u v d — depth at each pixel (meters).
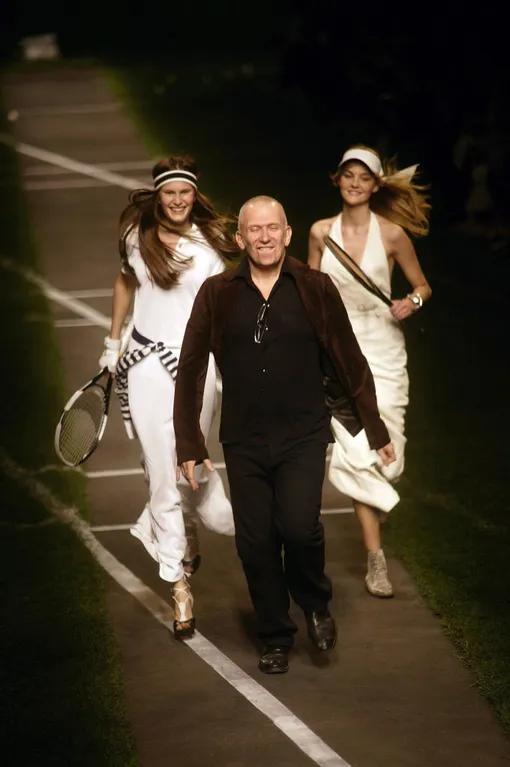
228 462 11.59
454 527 15.43
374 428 11.50
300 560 11.56
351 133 43.75
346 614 13.25
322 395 11.54
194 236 12.57
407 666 12.05
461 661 12.13
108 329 25.61
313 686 11.69
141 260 12.56
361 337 13.58
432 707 11.27
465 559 14.45
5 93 54.34
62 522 15.95
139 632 12.97
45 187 38.50
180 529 12.56
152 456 12.50
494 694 11.38
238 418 11.44
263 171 40.44
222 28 74.81
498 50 34.53
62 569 14.45
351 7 46.12
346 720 11.06
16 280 29.69
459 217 34.28
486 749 10.55
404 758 10.43
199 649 12.52
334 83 46.50
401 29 39.16
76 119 48.53
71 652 12.42
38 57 67.69
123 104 51.31
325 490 17.12
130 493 17.14
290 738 10.78
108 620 13.19
